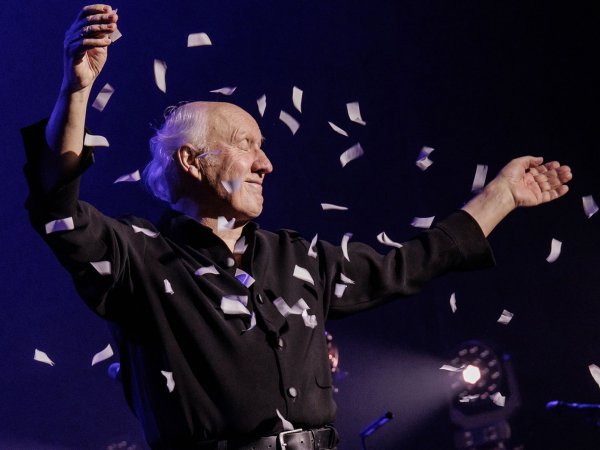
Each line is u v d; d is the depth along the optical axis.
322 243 2.09
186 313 1.75
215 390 1.70
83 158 1.59
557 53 6.26
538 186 2.24
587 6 6.14
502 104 6.39
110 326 1.88
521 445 5.84
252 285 1.85
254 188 2.02
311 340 1.87
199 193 2.00
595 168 6.13
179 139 2.04
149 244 1.82
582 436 5.71
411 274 2.08
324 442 1.80
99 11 1.52
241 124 2.05
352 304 2.04
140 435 6.07
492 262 2.17
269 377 1.74
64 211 1.59
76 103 1.56
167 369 1.71
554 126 6.26
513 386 5.07
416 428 6.24
